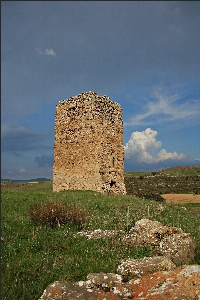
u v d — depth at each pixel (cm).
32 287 700
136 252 925
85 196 1958
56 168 2664
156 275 686
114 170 2566
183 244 936
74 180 2517
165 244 952
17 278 730
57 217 1203
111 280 682
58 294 627
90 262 837
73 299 615
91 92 2491
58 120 2708
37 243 950
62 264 813
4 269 758
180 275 666
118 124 2697
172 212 1625
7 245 915
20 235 1036
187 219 1484
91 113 2464
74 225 1193
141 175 6206
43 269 778
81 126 2528
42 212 1208
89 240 1016
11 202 1641
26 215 1345
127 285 669
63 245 948
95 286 664
